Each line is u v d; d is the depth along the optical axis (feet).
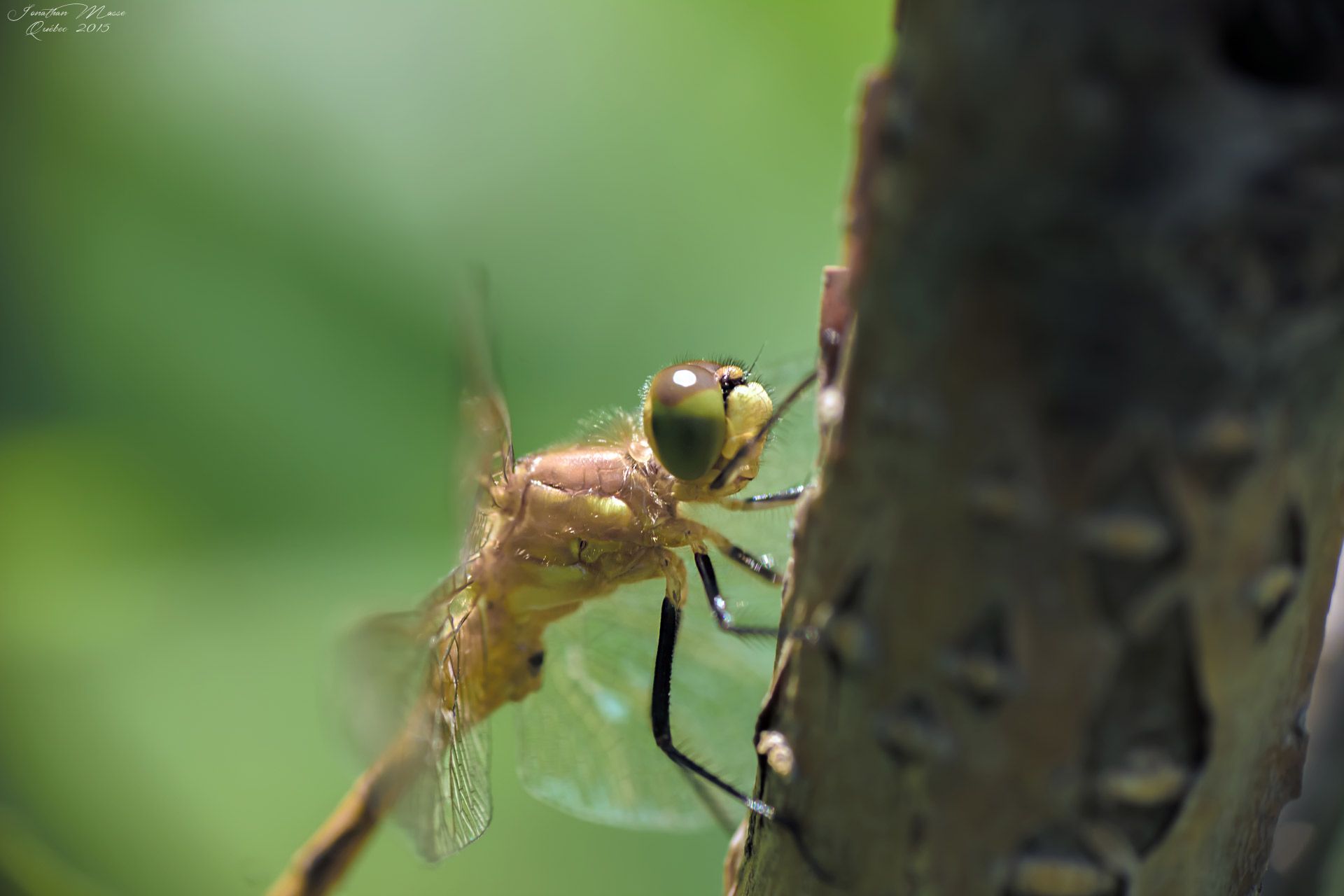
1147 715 0.50
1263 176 0.41
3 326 0.74
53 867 0.70
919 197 0.46
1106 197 0.42
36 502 0.74
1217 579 0.48
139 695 0.74
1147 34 0.41
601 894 0.73
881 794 0.56
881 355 0.50
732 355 0.74
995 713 0.51
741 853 0.66
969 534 0.49
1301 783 0.60
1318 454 0.48
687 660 0.73
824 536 0.56
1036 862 0.52
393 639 0.71
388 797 0.71
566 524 0.72
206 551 0.74
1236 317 0.43
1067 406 0.45
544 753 0.73
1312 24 0.42
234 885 0.73
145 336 0.74
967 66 0.43
